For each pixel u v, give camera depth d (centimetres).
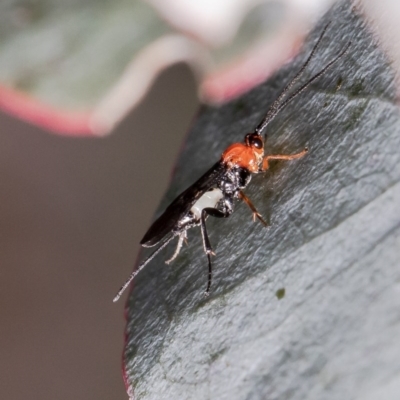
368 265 10
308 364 10
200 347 10
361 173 10
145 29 11
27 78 11
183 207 11
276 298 10
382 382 10
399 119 10
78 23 11
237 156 11
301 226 10
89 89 11
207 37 11
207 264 11
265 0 11
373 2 11
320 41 11
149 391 10
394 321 10
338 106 11
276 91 11
